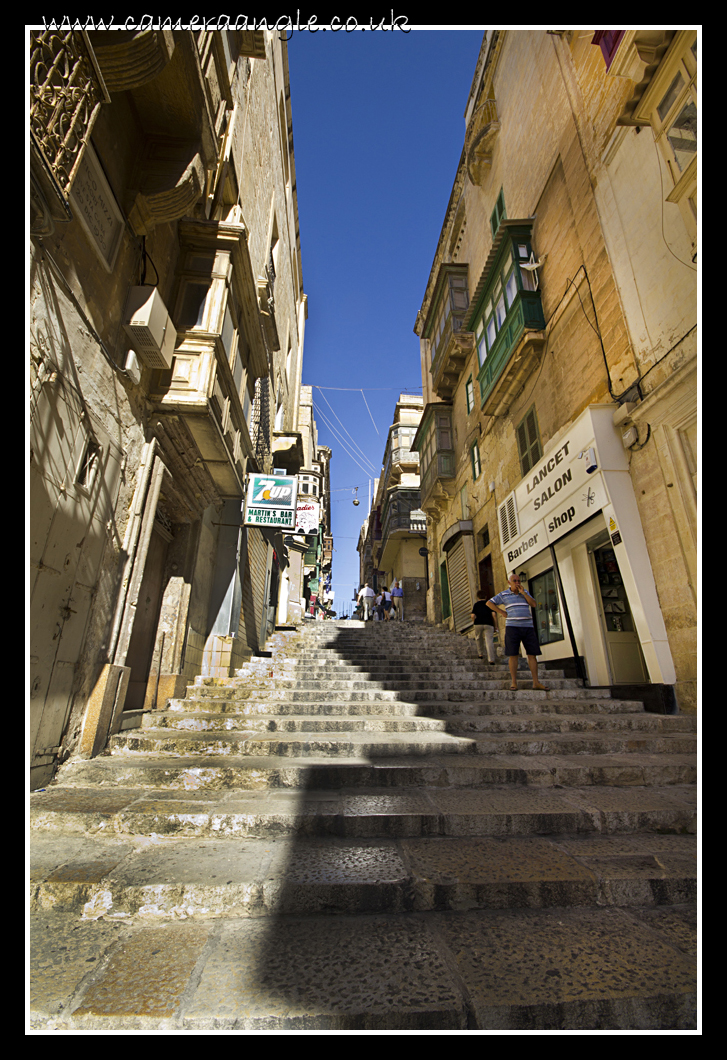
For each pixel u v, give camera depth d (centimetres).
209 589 741
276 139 1161
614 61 553
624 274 645
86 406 364
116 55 313
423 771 338
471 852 245
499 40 1172
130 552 447
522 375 956
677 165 533
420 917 200
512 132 1110
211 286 536
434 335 1670
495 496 1138
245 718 478
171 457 552
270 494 804
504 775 339
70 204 328
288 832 267
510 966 166
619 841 261
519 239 958
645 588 573
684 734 460
